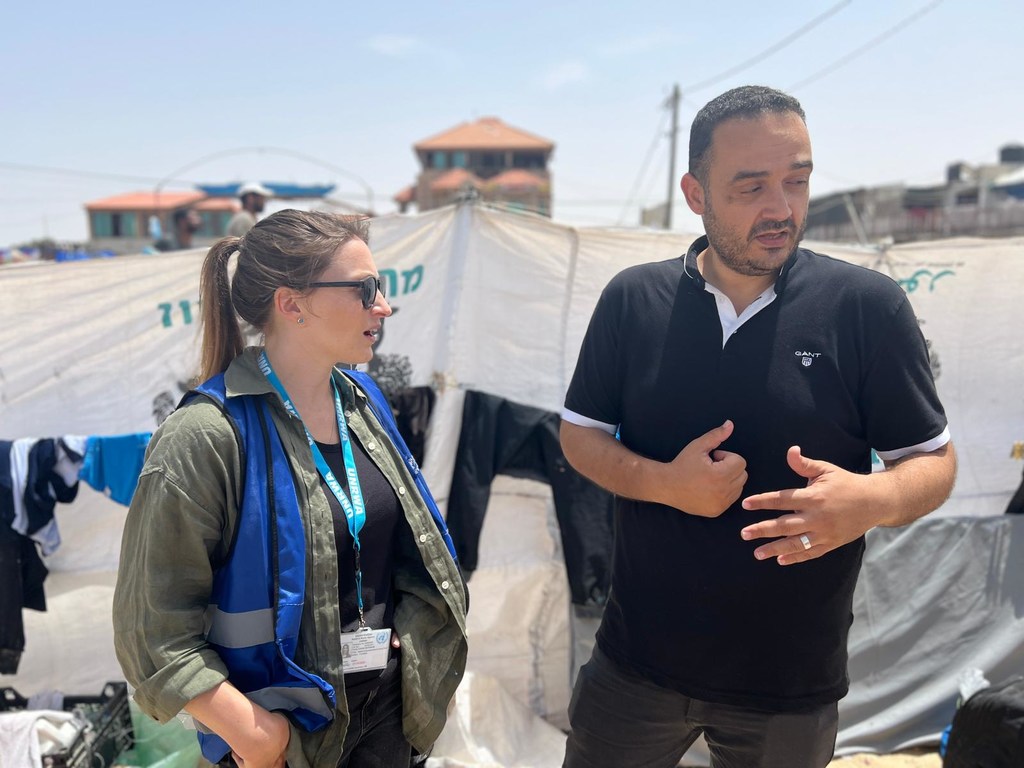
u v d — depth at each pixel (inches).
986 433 153.8
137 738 130.3
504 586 141.6
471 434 136.3
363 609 69.6
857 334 70.0
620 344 78.9
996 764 103.8
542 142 1887.3
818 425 69.8
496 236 139.3
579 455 80.5
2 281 124.6
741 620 72.5
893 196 1173.1
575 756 85.0
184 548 59.2
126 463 126.3
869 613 144.7
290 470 63.9
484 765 123.5
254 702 60.7
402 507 73.8
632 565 78.6
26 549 124.9
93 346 130.2
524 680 142.5
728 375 71.9
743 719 74.1
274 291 65.8
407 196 1857.8
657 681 76.3
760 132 66.7
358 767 72.6
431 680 75.7
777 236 68.6
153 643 58.1
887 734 141.3
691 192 74.7
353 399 74.7
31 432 128.3
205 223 1332.4
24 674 130.8
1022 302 153.1
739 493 68.7
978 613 145.3
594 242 141.3
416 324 137.9
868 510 63.6
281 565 61.9
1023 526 148.3
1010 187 1131.9
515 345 141.2
